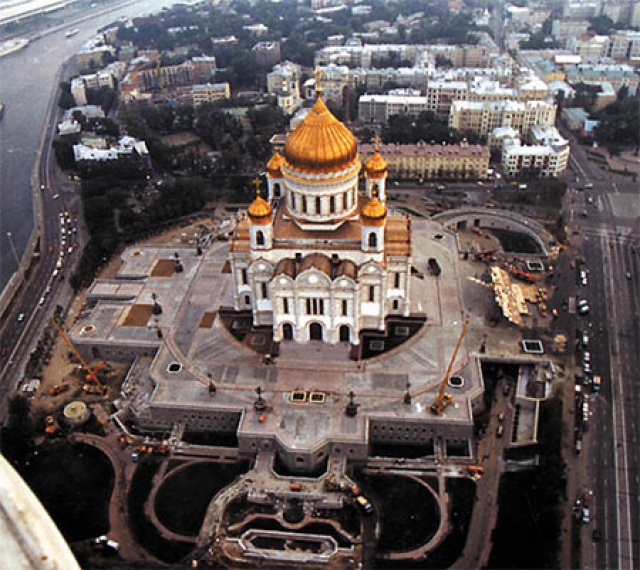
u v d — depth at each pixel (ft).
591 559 451.53
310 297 602.03
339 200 598.34
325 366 603.67
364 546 473.26
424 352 618.03
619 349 636.48
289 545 479.41
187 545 479.00
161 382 594.24
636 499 491.31
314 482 517.14
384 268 596.70
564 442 538.88
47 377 645.92
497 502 500.33
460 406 555.28
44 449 562.66
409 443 561.43
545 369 611.06
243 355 623.77
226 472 535.19
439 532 479.82
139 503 510.58
